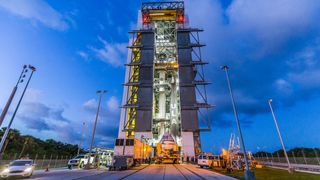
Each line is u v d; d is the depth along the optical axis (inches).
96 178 735.7
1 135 2223.2
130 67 3026.6
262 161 2491.4
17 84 869.2
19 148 2301.9
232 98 839.7
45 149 2979.8
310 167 1465.3
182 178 725.9
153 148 2308.1
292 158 1934.1
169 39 3321.9
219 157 1353.3
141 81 2815.0
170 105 2955.2
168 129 2849.4
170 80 3159.5
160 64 3061.0
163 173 918.4
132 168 1269.7
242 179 700.0
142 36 3149.6
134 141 1533.0
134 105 2657.5
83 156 1608.0
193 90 2687.0
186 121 2500.0
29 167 786.8
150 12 3380.9
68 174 913.5
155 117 2883.9
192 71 2817.4
